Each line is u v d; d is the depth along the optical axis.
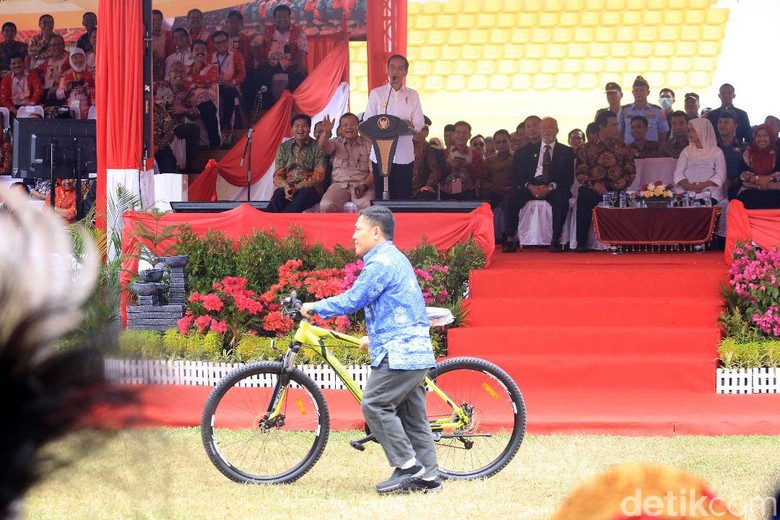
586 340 10.70
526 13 19.75
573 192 15.45
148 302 10.92
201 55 18.58
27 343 0.90
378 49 18.03
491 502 6.67
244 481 7.14
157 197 13.52
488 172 15.81
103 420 0.95
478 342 10.80
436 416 7.32
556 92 19.70
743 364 10.13
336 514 6.39
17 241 0.92
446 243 12.16
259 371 7.20
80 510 6.07
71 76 19.20
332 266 11.50
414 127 15.09
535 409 9.21
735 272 11.22
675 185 15.35
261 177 17.67
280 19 18.80
